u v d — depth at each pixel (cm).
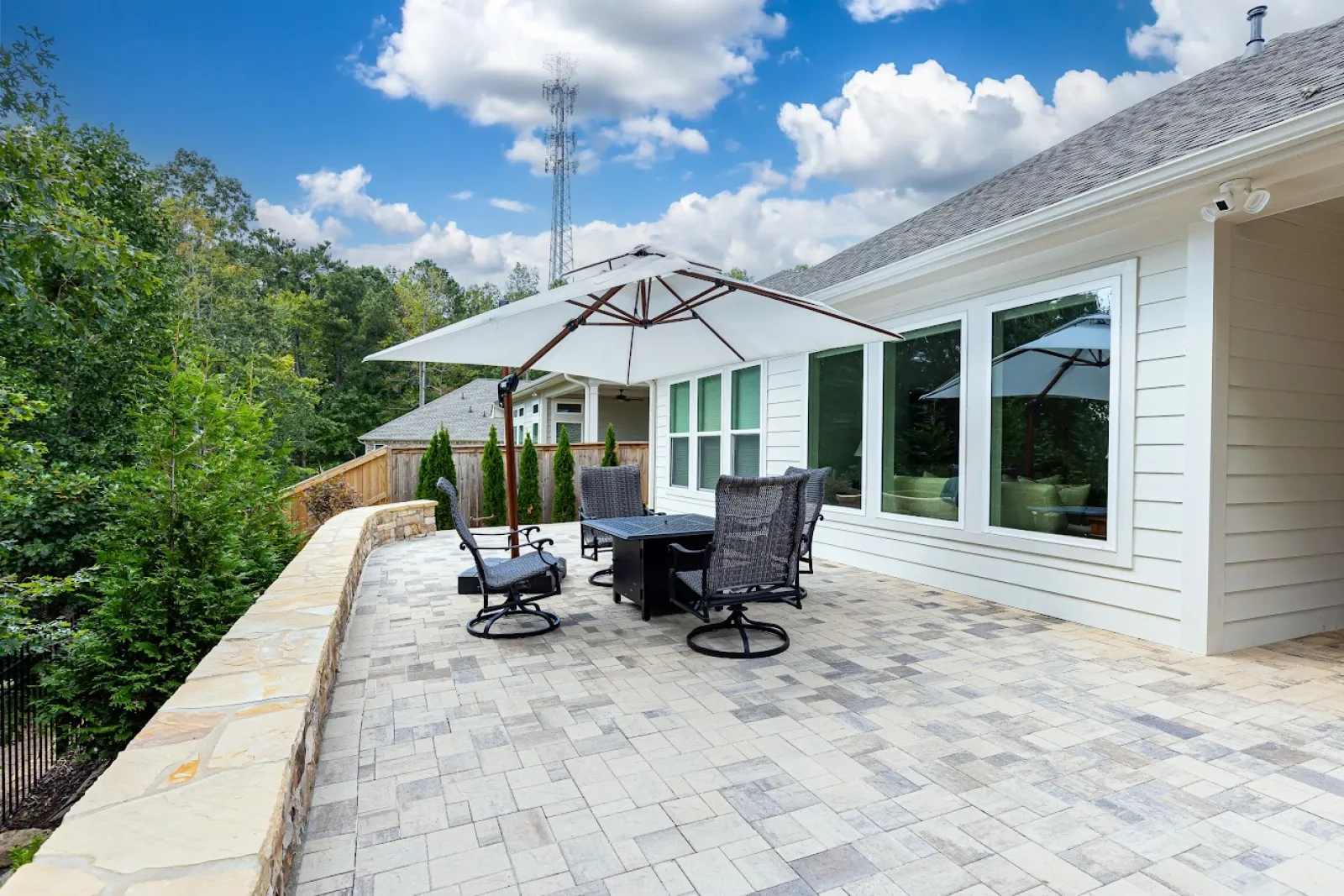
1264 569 424
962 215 678
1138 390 435
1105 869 201
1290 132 312
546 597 501
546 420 1678
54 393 871
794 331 539
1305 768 263
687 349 633
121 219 1024
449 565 714
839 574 657
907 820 228
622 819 229
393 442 1970
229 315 2334
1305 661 391
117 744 516
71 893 124
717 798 243
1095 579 463
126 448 921
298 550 840
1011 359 525
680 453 1083
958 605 529
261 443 787
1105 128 640
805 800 241
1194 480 404
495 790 249
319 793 247
